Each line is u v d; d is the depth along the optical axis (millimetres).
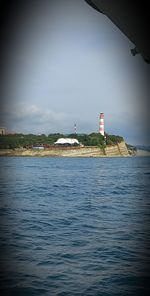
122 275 9789
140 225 18641
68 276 9812
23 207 27172
